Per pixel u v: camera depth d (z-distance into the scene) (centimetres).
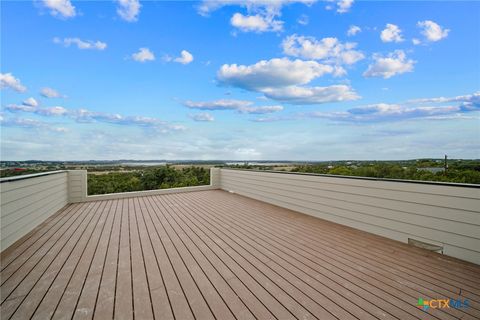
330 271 189
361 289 160
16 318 123
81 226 313
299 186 414
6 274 176
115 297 145
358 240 270
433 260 215
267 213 405
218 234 285
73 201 480
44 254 217
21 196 267
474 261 209
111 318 124
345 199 332
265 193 505
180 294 150
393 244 258
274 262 205
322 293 154
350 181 325
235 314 129
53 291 151
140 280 169
